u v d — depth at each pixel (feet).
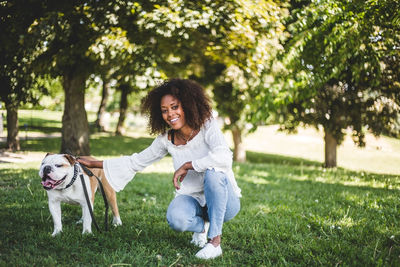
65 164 9.53
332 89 32.04
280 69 24.91
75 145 33.68
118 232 10.55
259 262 8.43
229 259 8.45
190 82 8.85
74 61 26.45
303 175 25.84
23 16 21.94
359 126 33.65
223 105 38.14
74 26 23.54
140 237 10.25
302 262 8.36
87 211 10.28
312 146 71.87
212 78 37.93
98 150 46.85
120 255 8.64
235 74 30.76
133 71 24.82
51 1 23.06
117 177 9.52
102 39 22.53
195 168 8.44
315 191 18.52
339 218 12.48
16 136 41.37
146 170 26.27
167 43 27.53
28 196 15.06
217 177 8.35
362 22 18.51
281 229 11.09
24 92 29.86
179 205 8.45
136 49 24.30
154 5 22.00
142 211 13.56
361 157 47.96
